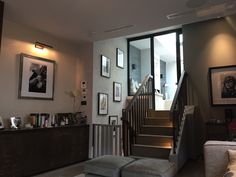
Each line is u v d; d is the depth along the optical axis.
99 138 5.24
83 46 5.65
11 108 4.05
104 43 5.98
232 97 5.11
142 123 5.31
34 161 3.97
